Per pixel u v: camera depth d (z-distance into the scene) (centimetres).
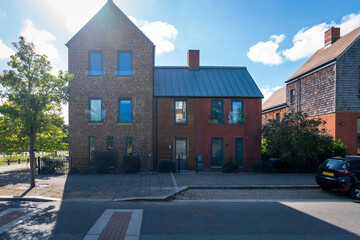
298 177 1055
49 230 475
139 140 1265
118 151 1253
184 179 996
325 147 1180
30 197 712
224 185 891
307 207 659
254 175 1102
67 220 534
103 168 1157
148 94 1282
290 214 594
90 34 1267
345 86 1324
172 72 1546
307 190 857
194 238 446
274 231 484
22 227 491
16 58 838
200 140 1338
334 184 757
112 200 703
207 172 1214
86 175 1096
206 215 580
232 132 1354
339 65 1326
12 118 822
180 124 1334
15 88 827
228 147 1350
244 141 1358
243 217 568
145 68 1284
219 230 487
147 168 1262
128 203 682
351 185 732
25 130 863
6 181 959
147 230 481
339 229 498
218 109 1380
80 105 1252
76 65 1258
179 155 1227
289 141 1159
